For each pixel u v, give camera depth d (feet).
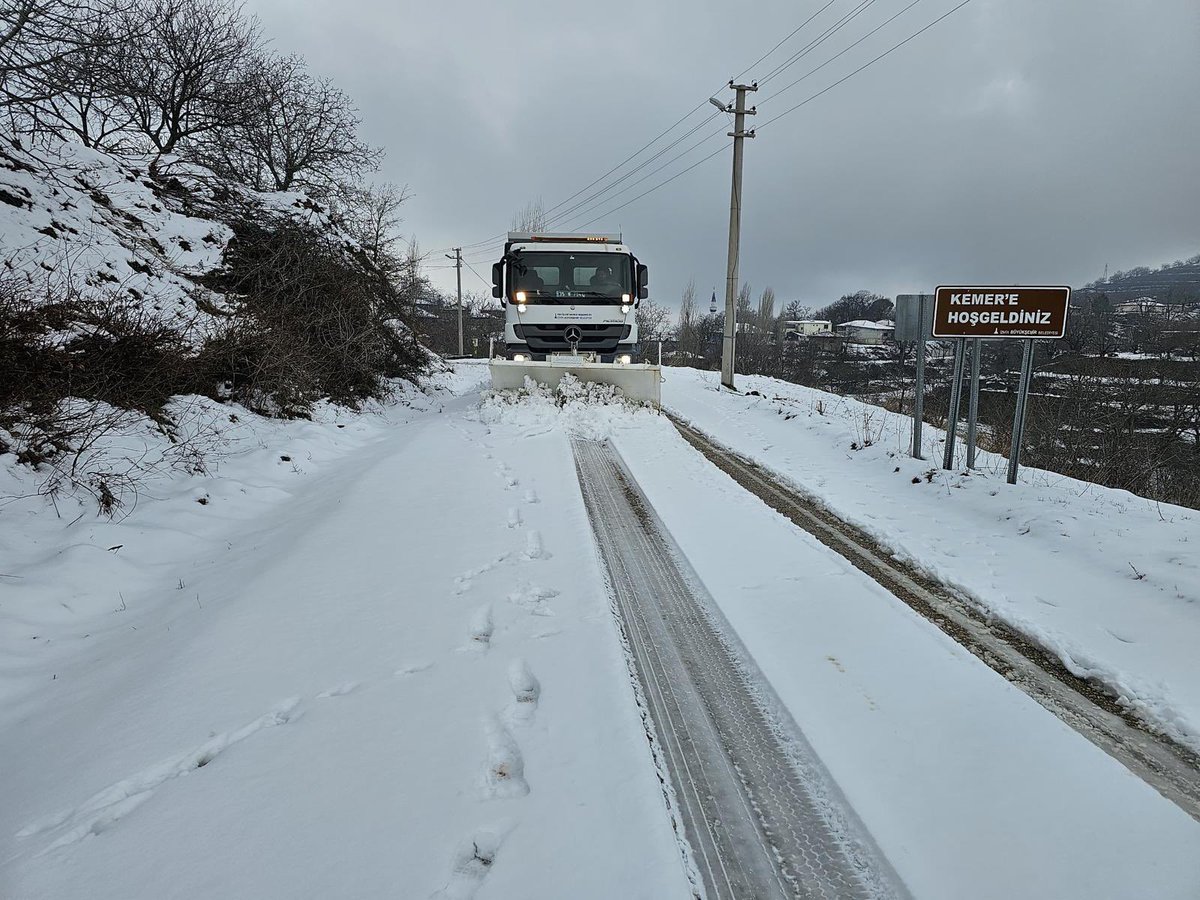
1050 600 12.78
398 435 29.76
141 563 14.51
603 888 6.03
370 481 20.54
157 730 8.33
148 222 31.91
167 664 10.02
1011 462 20.63
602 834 6.68
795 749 8.63
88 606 12.60
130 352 21.68
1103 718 9.32
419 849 6.36
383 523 16.62
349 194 68.39
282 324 31.17
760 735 8.94
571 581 13.12
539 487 20.36
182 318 25.94
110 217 29.84
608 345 35.63
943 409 59.98
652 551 15.61
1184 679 9.99
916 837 6.98
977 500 19.34
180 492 18.15
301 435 26.50
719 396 47.47
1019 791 7.66
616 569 14.53
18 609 11.70
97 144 43.21
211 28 49.57
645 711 9.43
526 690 9.30
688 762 8.39
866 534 17.31
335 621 11.34
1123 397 59.31
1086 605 12.53
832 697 9.53
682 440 28.32
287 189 62.69
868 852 6.91
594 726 8.48
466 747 7.97
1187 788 7.91
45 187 27.58
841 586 13.51
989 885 6.36
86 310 21.58
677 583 13.83
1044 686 10.12
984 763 8.14
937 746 8.46
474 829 6.66
